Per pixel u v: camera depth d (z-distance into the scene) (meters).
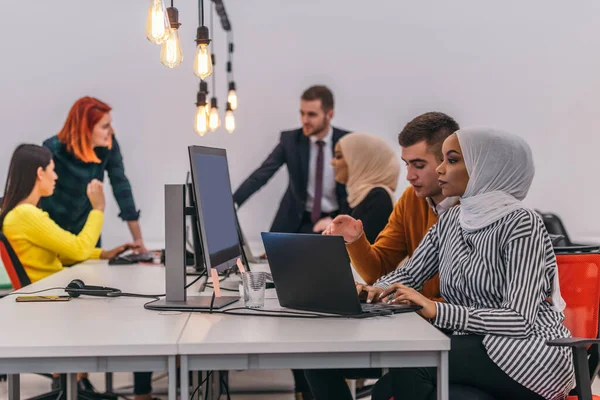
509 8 5.76
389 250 2.88
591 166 5.79
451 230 2.38
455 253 2.30
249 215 5.85
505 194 2.20
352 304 2.07
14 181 3.78
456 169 2.28
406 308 2.18
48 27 5.73
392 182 3.99
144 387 3.89
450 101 5.85
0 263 3.78
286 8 5.78
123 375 4.64
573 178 5.80
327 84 5.84
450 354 2.09
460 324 2.07
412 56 5.83
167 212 2.33
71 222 4.74
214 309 2.20
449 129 2.60
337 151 4.09
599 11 5.71
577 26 5.73
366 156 3.97
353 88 5.86
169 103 5.77
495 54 5.80
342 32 5.81
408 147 2.63
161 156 5.80
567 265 2.26
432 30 5.81
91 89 5.77
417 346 1.77
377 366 1.79
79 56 5.75
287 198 5.48
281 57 5.81
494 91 5.82
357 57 5.83
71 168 4.69
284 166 5.80
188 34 5.75
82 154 4.66
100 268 3.71
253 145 5.86
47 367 1.75
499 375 2.07
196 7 5.75
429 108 5.87
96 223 4.05
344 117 5.88
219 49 5.79
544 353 2.04
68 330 1.91
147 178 5.81
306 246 2.11
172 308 2.23
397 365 1.79
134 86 5.77
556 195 5.80
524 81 5.80
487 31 5.79
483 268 2.18
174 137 5.80
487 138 2.21
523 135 5.83
